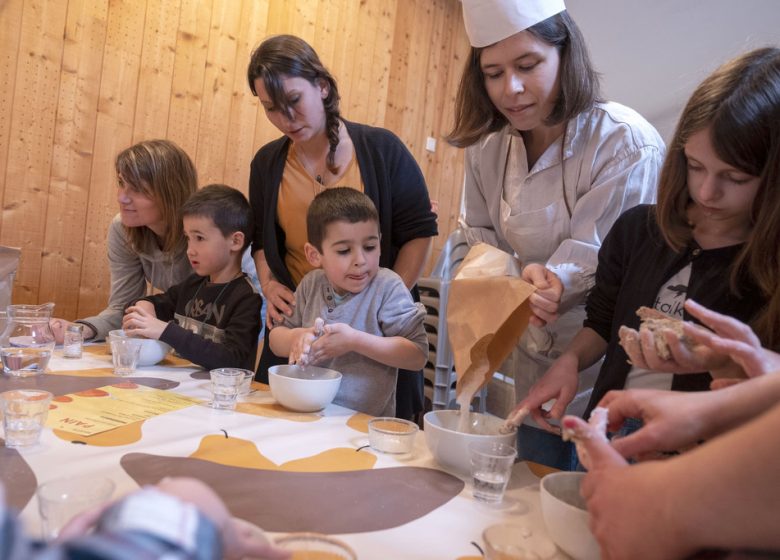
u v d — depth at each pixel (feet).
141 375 4.22
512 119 4.12
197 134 9.12
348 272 4.41
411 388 5.23
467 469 2.71
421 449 3.12
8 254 4.66
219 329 5.04
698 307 2.01
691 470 1.30
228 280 5.40
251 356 4.96
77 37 7.70
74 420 3.01
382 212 5.27
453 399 8.63
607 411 1.90
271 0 9.77
